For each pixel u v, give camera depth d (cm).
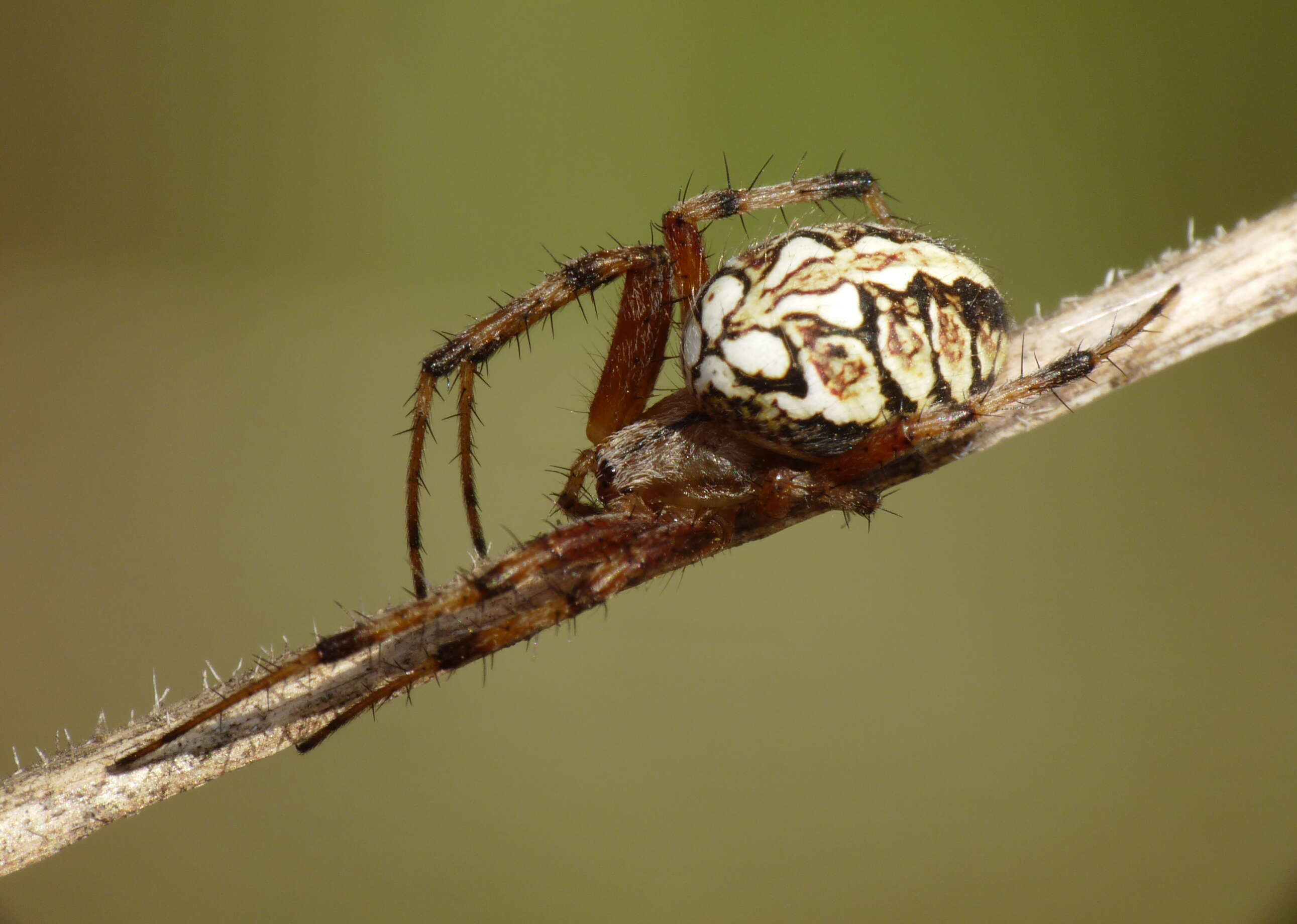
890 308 11
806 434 11
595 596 11
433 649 11
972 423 11
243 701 11
